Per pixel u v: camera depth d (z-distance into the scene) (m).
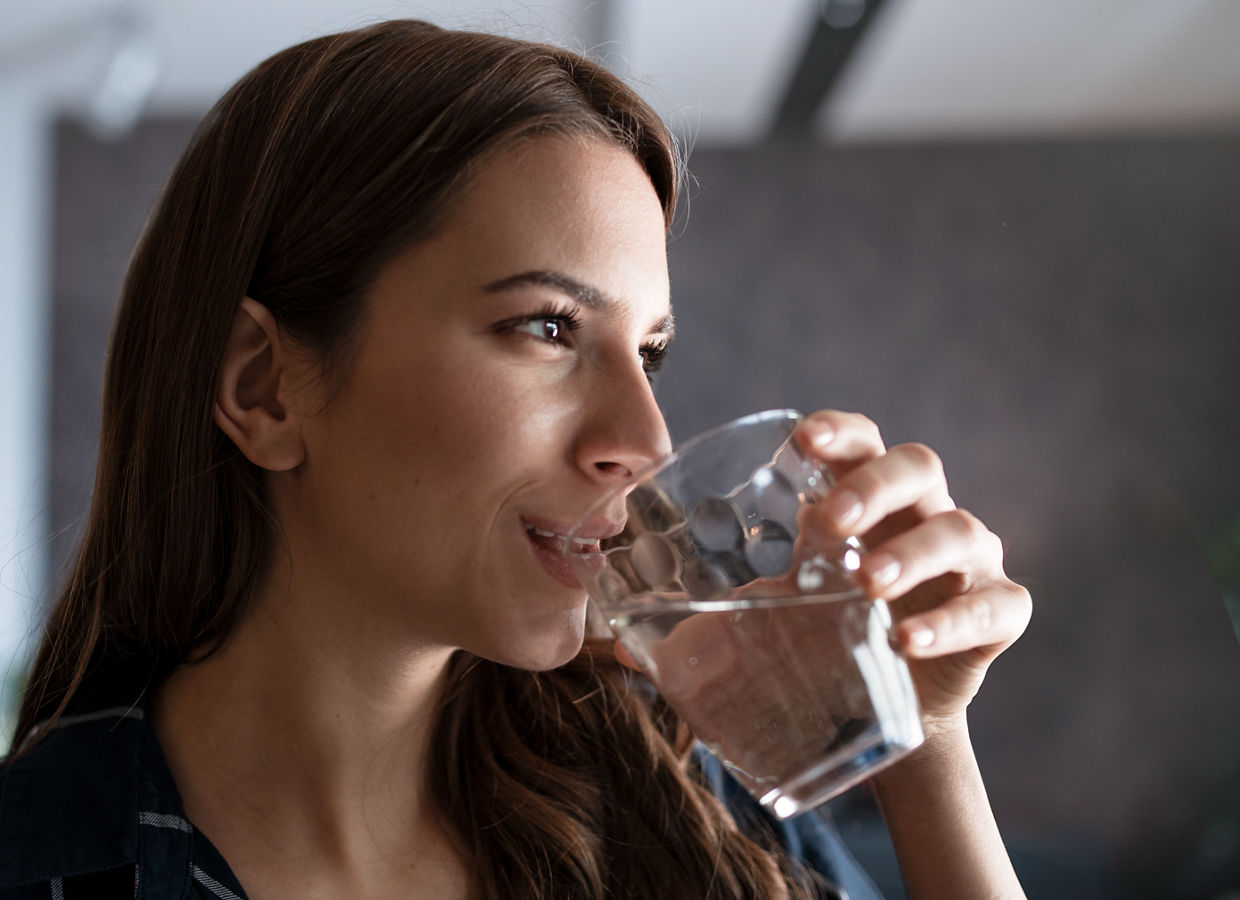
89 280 4.95
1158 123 5.05
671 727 1.13
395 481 0.86
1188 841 3.06
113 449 1.00
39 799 0.88
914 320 5.09
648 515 0.71
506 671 1.08
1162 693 3.08
